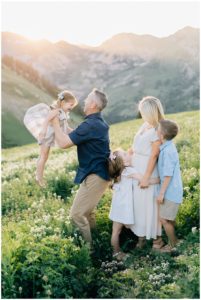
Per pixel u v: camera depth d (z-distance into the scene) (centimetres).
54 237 634
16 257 588
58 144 711
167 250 718
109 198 865
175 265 664
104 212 798
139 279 631
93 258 706
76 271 618
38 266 580
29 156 1759
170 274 643
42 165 761
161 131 712
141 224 739
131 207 732
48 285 560
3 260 572
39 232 679
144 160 737
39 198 988
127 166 742
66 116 767
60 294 575
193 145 1171
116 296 604
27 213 891
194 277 600
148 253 719
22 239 610
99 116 725
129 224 745
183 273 632
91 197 716
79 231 718
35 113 791
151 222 735
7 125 4166
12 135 4134
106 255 718
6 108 4438
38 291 576
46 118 720
